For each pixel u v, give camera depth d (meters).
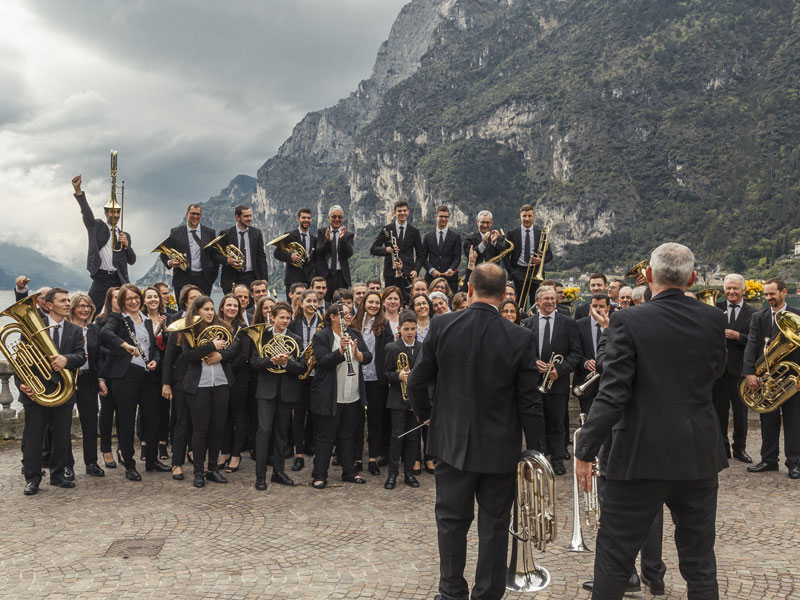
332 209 12.55
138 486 8.17
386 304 9.29
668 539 6.34
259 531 6.56
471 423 4.46
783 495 7.64
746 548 6.03
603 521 4.13
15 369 7.64
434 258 12.79
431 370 4.76
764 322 8.53
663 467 3.90
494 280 4.66
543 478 4.50
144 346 8.77
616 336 4.05
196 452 8.15
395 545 6.18
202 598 5.04
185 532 6.52
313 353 8.30
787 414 8.47
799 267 151.12
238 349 8.51
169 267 12.09
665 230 198.75
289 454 9.92
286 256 12.61
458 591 4.57
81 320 8.91
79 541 6.25
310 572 5.54
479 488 4.60
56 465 8.08
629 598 5.06
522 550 4.95
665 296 4.16
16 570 5.57
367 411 8.97
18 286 8.66
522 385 4.47
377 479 8.62
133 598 5.04
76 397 8.59
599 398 4.04
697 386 3.99
